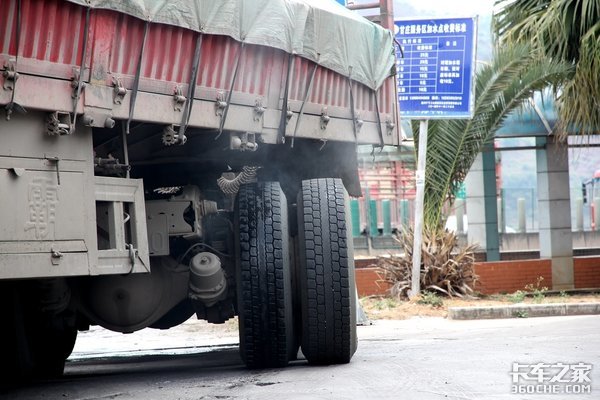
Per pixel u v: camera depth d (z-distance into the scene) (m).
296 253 9.49
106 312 9.48
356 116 10.46
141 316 9.59
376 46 10.71
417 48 18.31
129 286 9.41
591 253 34.53
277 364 9.35
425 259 19.64
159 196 9.83
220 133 8.73
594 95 19.42
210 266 9.56
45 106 7.12
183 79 8.34
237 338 15.04
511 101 19.73
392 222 35.44
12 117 7.04
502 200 37.53
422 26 18.28
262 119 9.23
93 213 7.59
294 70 9.52
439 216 19.98
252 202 9.30
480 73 19.36
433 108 18.38
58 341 9.98
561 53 20.12
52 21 7.09
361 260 24.78
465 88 18.30
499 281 23.22
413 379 8.27
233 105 8.89
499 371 8.63
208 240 9.98
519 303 18.58
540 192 24.58
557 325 13.82
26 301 9.13
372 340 12.72
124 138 8.02
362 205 34.75
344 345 9.26
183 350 13.40
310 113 9.81
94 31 7.44
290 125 9.55
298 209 9.37
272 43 9.03
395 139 11.23
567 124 20.33
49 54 7.14
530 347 10.50
